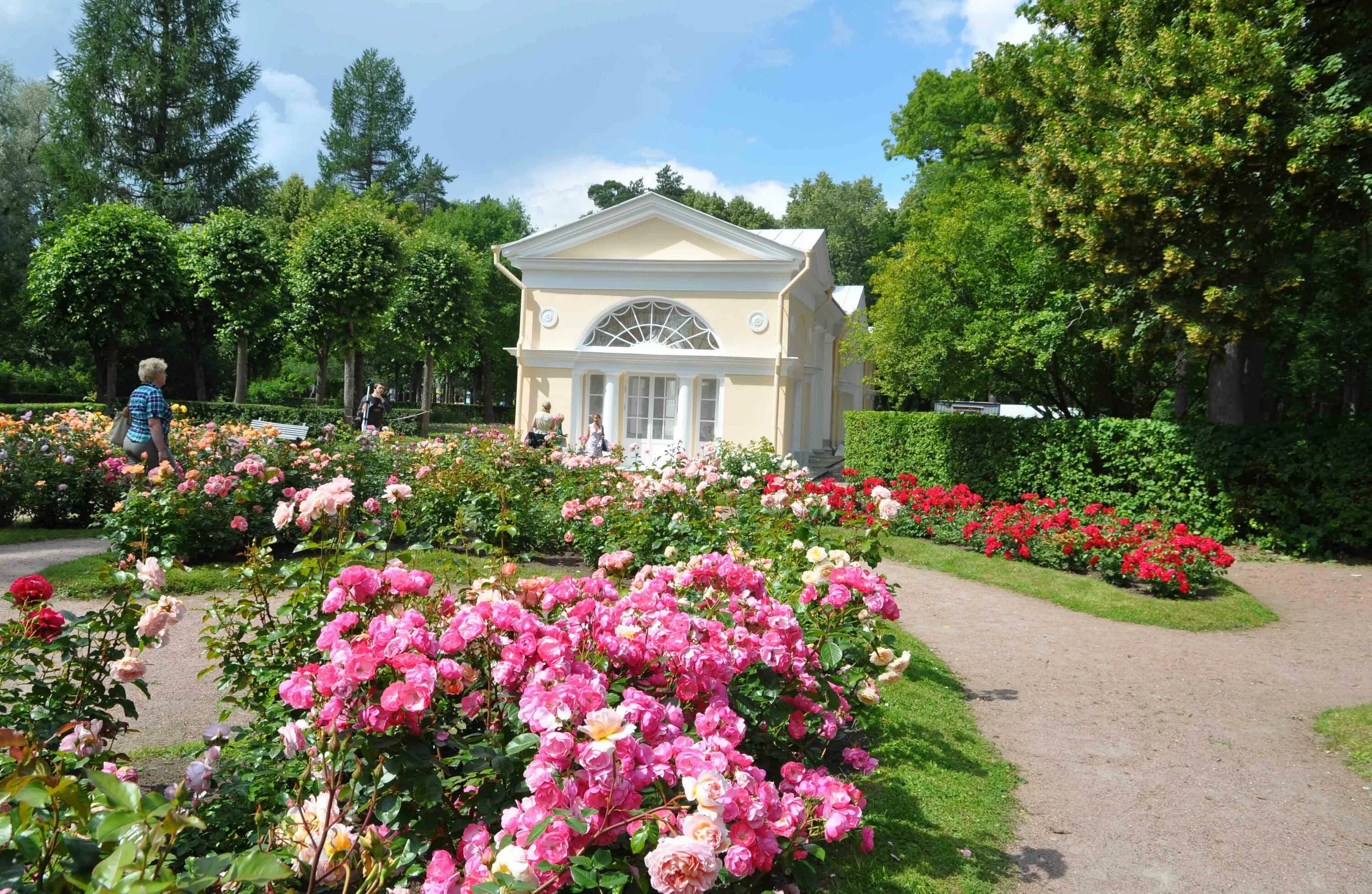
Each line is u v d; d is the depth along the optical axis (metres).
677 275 17.97
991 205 15.84
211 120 37.91
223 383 37.97
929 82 26.08
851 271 51.66
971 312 16.12
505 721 2.51
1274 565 11.09
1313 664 7.13
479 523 8.58
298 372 49.72
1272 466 11.70
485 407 44.09
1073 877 3.61
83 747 2.63
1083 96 12.05
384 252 27.31
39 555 8.16
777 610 3.32
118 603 3.21
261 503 7.94
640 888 2.00
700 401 17.94
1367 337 14.52
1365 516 11.05
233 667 3.45
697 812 1.94
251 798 2.61
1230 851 3.94
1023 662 6.91
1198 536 9.45
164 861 1.50
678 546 7.25
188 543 7.49
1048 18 14.80
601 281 18.31
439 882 1.97
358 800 2.31
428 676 2.08
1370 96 9.64
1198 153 9.66
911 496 12.12
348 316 26.97
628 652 2.75
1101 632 7.97
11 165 31.39
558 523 8.89
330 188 52.62
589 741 2.09
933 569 10.35
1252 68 9.76
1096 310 13.29
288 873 1.36
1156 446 12.77
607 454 14.34
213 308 27.69
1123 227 10.93
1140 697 6.16
